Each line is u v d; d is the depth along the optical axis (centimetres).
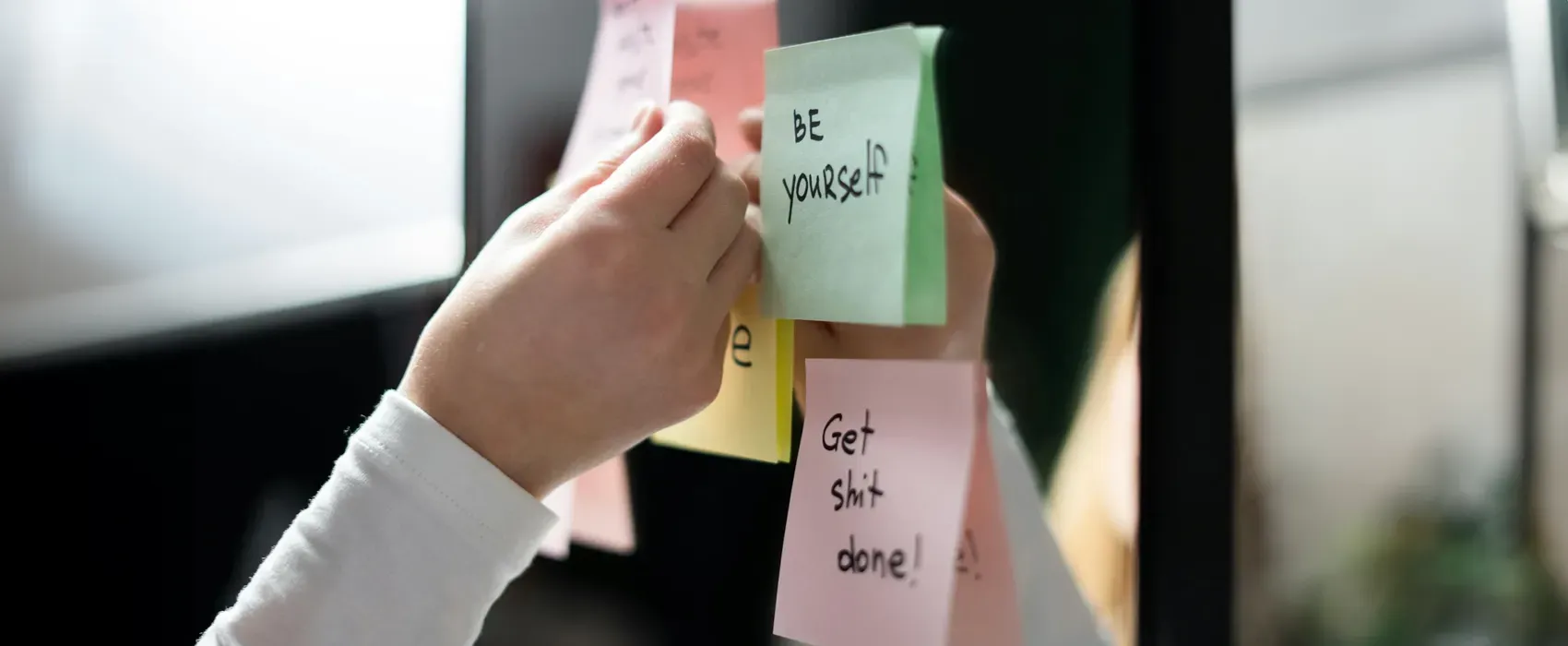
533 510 42
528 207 44
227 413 81
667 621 58
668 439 50
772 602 52
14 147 92
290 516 78
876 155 36
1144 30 43
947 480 36
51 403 90
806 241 39
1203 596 42
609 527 59
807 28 49
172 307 84
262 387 79
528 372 40
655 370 40
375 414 43
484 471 41
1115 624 43
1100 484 43
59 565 91
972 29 46
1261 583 43
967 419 36
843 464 39
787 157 40
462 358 41
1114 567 43
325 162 75
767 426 43
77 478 89
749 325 44
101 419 88
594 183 45
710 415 47
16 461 92
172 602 85
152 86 86
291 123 77
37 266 91
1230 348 42
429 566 41
